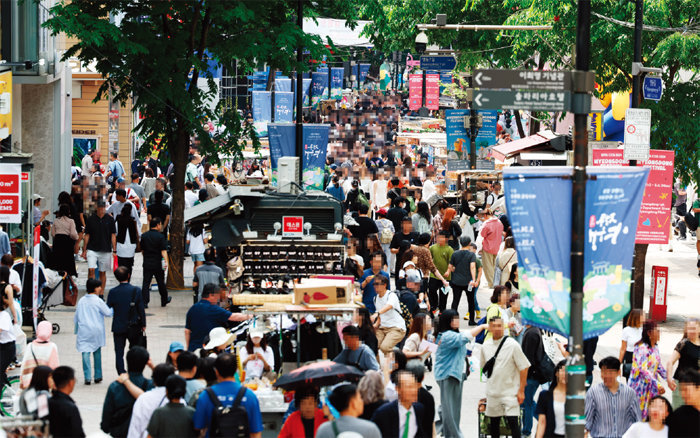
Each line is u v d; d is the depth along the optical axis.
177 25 38.03
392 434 16.50
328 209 29.80
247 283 27.03
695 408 16.59
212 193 43.78
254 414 15.95
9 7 42.69
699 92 36.53
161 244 34.94
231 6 36.72
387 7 59.72
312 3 42.03
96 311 25.45
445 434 20.95
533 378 21.81
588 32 15.84
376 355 23.09
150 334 31.00
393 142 93.75
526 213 15.65
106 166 67.19
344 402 14.83
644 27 34.25
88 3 37.06
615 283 15.95
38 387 16.00
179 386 15.78
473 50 58.97
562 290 15.58
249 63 39.28
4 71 35.25
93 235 35.38
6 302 24.95
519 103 15.72
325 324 21.67
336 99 106.75
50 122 49.72
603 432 18.23
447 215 36.06
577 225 15.52
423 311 24.75
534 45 45.97
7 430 13.61
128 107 75.50
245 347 20.84
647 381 21.28
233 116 40.75
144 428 16.47
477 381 27.05
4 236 30.02
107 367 27.38
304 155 41.72
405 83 143.38
